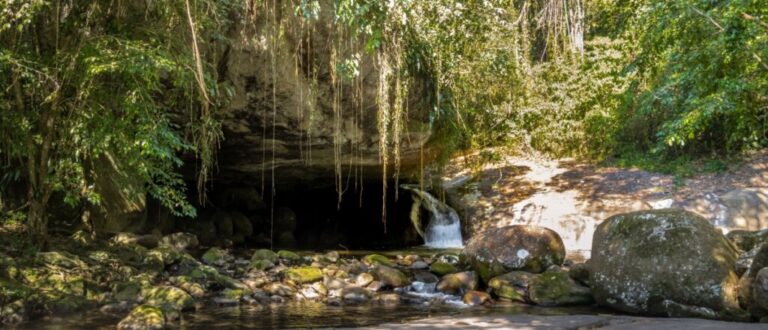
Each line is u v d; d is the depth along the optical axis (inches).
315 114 381.1
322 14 352.2
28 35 278.2
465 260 359.6
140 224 390.6
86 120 277.1
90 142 276.5
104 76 281.1
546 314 279.0
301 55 356.2
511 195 565.9
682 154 605.3
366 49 319.0
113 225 373.7
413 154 443.8
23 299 252.8
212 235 468.1
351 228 579.2
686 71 315.9
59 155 297.1
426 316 275.6
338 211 581.9
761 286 238.1
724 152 593.9
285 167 448.5
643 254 277.1
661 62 396.2
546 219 517.0
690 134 307.1
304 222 569.6
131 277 303.4
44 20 276.4
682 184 547.2
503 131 604.4
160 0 283.3
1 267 272.7
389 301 312.0
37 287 269.0
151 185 338.6
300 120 381.7
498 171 615.5
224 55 344.2
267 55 351.3
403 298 318.7
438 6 406.0
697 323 205.9
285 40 352.8
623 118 613.9
